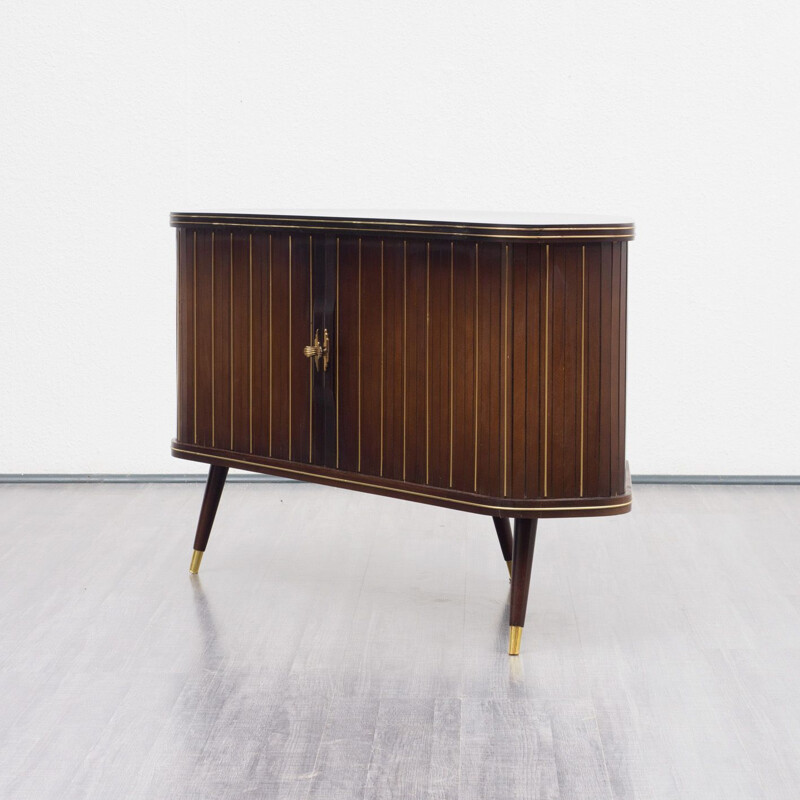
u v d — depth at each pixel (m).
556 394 2.95
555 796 2.36
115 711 2.71
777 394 4.78
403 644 3.11
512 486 2.98
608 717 2.69
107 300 4.81
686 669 2.96
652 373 4.79
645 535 4.09
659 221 4.71
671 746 2.56
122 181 4.75
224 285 3.47
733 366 4.77
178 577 3.64
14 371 4.85
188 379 3.62
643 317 4.76
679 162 4.68
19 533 4.11
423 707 2.74
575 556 3.86
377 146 4.73
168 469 4.88
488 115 4.70
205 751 2.53
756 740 2.59
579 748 2.55
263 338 3.40
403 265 3.08
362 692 2.82
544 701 2.78
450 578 3.64
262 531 4.14
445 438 3.07
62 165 4.75
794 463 4.81
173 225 3.58
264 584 3.58
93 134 4.73
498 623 3.27
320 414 3.30
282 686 2.85
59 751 2.53
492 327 2.95
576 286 2.92
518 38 4.65
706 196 4.69
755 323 4.75
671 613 3.34
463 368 3.01
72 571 3.70
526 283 2.91
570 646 3.10
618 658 3.02
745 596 3.48
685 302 4.75
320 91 4.71
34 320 4.82
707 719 2.69
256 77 4.71
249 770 2.45
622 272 2.99
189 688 2.84
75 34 4.69
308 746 2.55
